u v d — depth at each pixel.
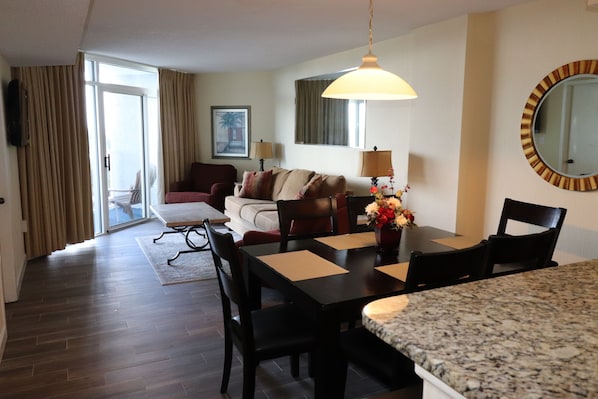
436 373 0.84
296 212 3.04
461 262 1.78
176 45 5.22
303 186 5.91
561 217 2.72
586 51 3.17
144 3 3.55
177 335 3.17
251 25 4.27
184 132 7.54
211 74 7.65
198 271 4.57
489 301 1.17
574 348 0.91
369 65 2.56
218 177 7.34
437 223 4.28
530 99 3.53
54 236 5.06
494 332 0.98
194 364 2.79
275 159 7.57
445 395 0.88
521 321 1.04
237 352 2.94
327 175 5.64
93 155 6.00
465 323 1.03
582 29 3.18
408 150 4.73
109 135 6.26
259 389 2.53
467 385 0.78
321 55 5.95
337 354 1.98
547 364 0.84
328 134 6.13
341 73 5.78
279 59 6.28
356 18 4.00
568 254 3.36
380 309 1.11
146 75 7.05
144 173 7.12
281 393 2.50
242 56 6.00
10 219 3.70
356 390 2.53
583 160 3.20
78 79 5.36
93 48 5.36
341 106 5.82
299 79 6.68
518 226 3.77
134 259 4.98
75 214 5.36
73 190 5.31
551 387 0.77
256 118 7.62
